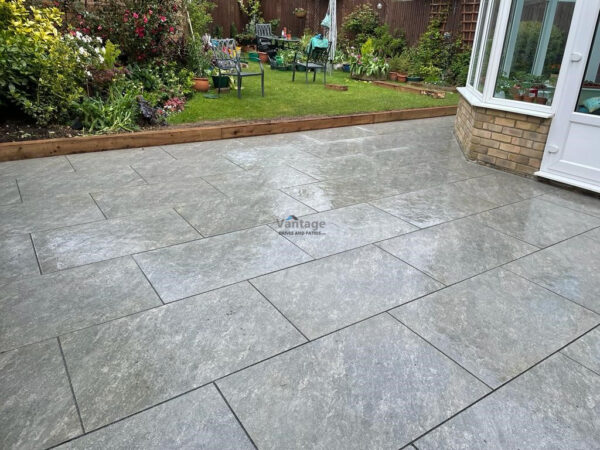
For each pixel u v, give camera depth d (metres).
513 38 4.54
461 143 5.78
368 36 12.76
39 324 2.10
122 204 3.50
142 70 6.62
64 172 4.16
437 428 1.64
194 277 2.54
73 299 2.30
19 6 5.27
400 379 1.87
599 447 1.59
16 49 4.80
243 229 3.16
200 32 9.58
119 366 1.87
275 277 2.58
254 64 12.05
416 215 3.55
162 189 3.85
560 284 2.65
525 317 2.32
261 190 3.93
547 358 2.03
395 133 6.45
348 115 6.78
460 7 10.94
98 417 1.62
